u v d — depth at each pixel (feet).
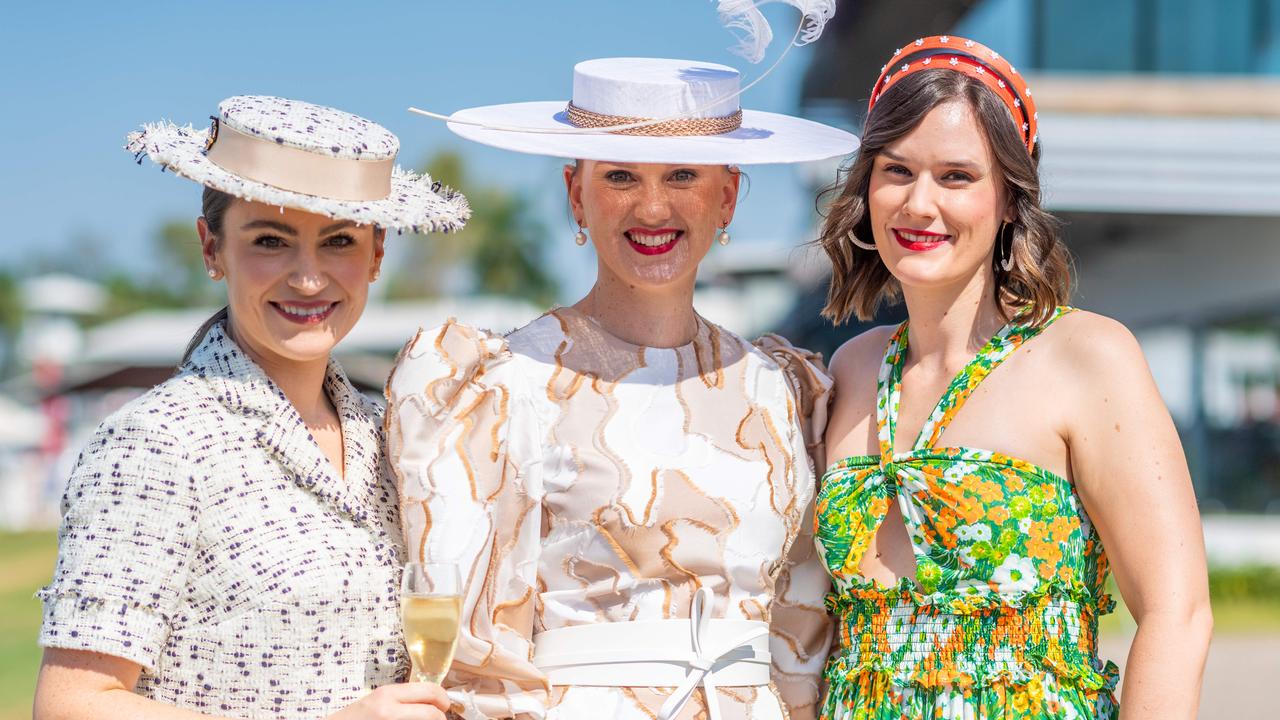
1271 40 38.75
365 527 8.50
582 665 9.13
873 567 9.47
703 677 9.04
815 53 41.75
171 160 8.07
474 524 8.88
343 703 8.09
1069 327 9.23
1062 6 39.50
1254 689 27.96
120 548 7.59
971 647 8.91
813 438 10.25
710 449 9.55
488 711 8.80
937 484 9.08
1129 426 8.79
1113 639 32.55
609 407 9.50
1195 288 48.42
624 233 9.49
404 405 9.02
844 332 54.29
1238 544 49.24
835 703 9.48
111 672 7.49
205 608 7.86
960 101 9.23
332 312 8.43
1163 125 37.01
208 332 8.68
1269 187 36.78
